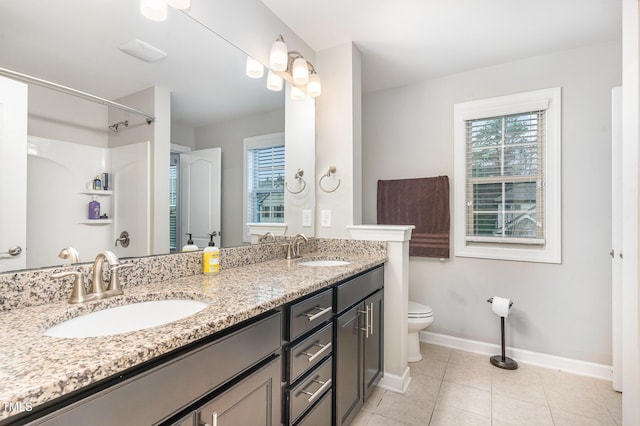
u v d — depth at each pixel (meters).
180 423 0.74
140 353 0.64
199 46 1.54
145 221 1.31
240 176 1.78
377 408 1.85
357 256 2.12
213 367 0.83
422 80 2.87
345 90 2.24
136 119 1.28
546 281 2.39
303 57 2.17
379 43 2.25
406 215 2.89
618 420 1.73
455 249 2.72
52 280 0.97
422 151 2.88
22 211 0.95
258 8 1.85
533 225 2.46
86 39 1.11
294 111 2.15
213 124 1.61
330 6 1.87
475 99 2.65
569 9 1.86
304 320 1.23
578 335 2.29
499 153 2.58
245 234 1.82
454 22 2.00
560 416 1.77
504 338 2.35
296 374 1.18
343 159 2.24
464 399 1.94
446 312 2.76
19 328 0.76
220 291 1.13
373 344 1.90
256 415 0.99
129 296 1.04
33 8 0.98
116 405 0.61
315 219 2.34
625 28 1.42
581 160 2.28
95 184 1.14
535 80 2.43
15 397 0.47
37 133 0.98
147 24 1.31
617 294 2.02
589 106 2.26
